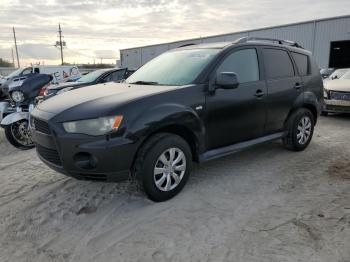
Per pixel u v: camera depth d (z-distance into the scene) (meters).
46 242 2.93
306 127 5.51
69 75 16.52
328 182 4.16
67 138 3.18
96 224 3.21
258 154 5.36
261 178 4.32
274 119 4.89
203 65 4.05
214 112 3.97
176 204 3.58
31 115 3.73
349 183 4.12
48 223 3.25
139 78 4.56
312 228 3.05
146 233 3.03
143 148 3.39
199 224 3.16
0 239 2.98
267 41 5.07
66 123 3.21
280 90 4.87
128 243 2.88
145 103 3.38
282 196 3.76
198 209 3.46
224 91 4.06
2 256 2.73
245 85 4.35
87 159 3.21
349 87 8.48
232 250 2.75
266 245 2.80
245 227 3.10
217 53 4.18
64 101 3.61
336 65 24.98
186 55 4.52
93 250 2.79
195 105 3.75
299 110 5.32
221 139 4.18
